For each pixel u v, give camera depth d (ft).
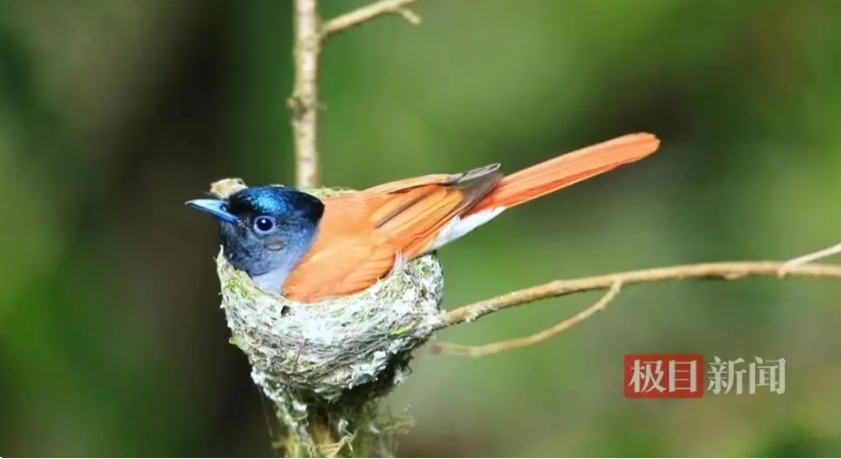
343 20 26.94
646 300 41.81
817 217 40.73
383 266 26.07
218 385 42.78
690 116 42.86
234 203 26.89
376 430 26.73
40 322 38.11
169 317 41.96
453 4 42.50
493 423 41.75
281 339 25.36
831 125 40.73
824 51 40.50
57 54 40.40
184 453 40.86
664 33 41.32
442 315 25.45
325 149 40.19
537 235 43.11
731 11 40.60
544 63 42.45
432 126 41.19
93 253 40.60
